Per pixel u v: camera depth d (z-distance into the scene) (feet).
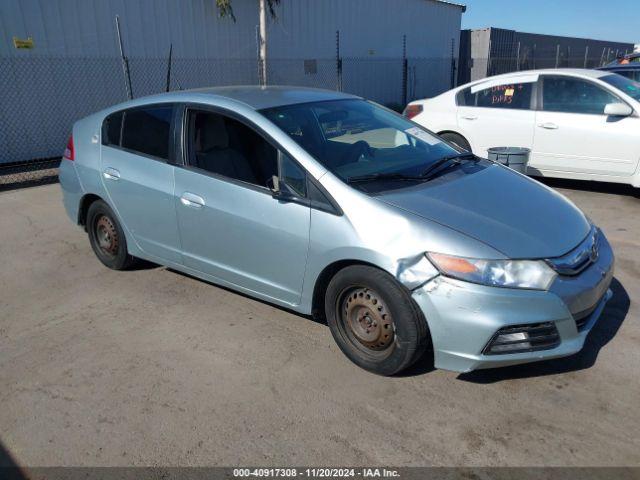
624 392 9.46
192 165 12.28
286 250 10.69
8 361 11.03
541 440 8.39
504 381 9.89
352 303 10.09
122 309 13.19
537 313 8.75
